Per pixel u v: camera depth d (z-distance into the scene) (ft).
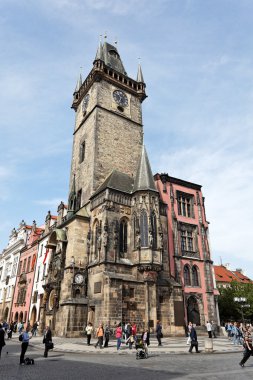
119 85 187.62
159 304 121.29
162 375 47.03
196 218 161.99
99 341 85.97
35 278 189.47
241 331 101.65
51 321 128.36
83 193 156.87
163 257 136.98
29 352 81.66
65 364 59.31
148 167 143.33
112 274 114.21
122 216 130.31
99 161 156.15
